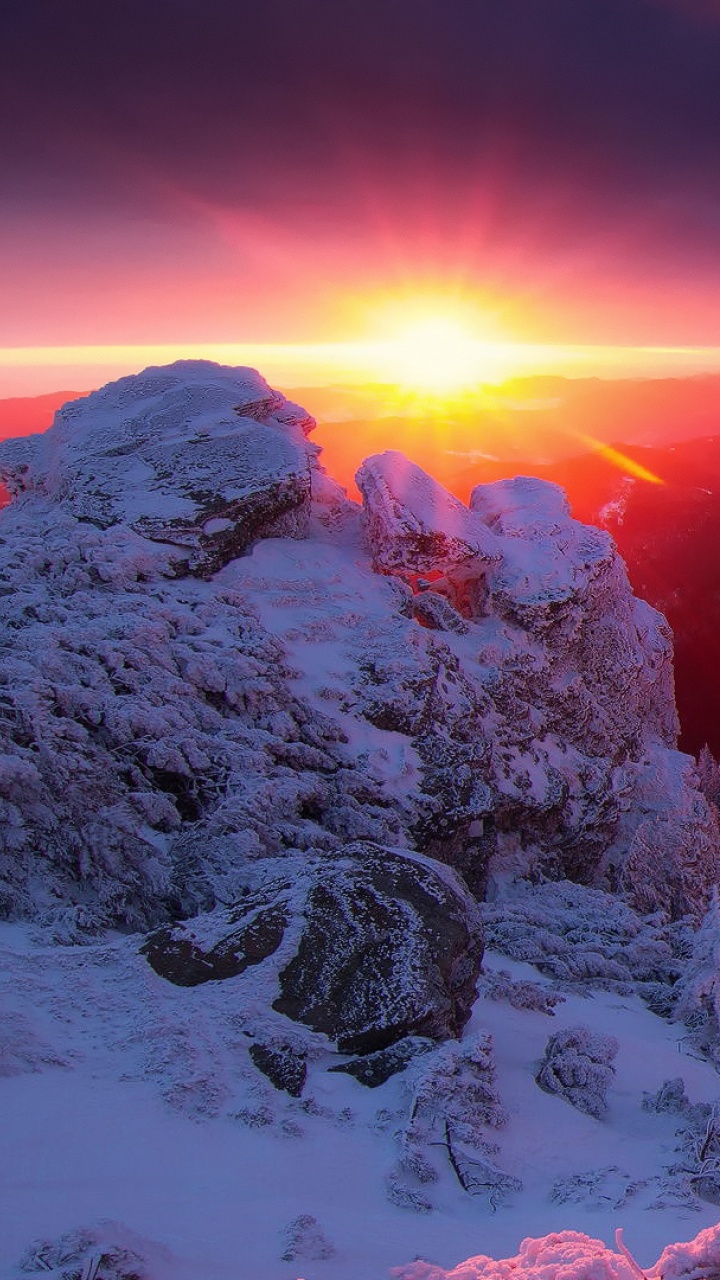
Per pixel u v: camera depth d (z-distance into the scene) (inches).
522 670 903.1
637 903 887.7
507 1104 366.0
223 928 414.6
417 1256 245.3
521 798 824.9
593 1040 410.9
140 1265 210.5
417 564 932.0
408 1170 306.7
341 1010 379.6
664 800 962.7
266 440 973.8
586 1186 305.6
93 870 552.1
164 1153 294.0
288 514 949.2
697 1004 497.4
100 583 820.6
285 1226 254.8
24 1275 205.6
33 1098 312.0
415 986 388.5
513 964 580.7
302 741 744.3
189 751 669.3
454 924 423.5
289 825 645.9
